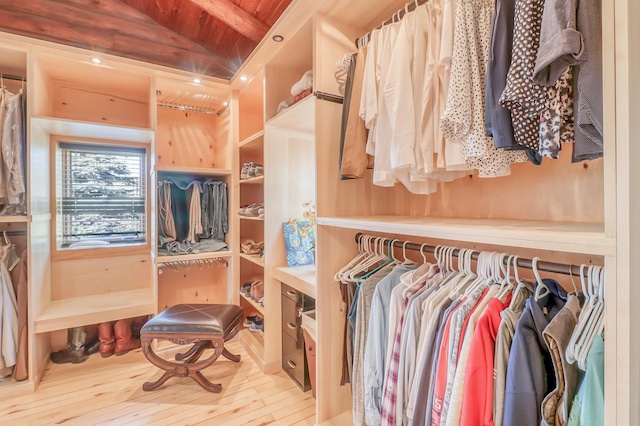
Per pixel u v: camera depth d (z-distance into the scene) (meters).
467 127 0.97
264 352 2.18
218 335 1.90
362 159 1.41
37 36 2.27
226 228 2.69
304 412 1.76
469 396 0.84
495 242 0.82
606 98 0.63
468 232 0.87
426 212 1.62
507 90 0.81
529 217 1.23
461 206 1.47
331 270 1.60
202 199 2.62
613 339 0.63
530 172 1.23
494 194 1.34
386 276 1.33
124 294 2.55
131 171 2.71
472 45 0.99
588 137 0.72
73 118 2.43
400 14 1.32
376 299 1.27
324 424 1.57
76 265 2.47
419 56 1.18
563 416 0.73
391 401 1.13
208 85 2.48
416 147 1.16
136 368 2.22
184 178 2.73
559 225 0.99
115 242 2.65
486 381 0.83
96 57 2.10
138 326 2.62
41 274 2.14
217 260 2.82
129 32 2.57
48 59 2.04
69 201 2.48
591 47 0.67
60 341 2.43
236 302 2.64
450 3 1.03
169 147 2.77
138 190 2.74
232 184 2.64
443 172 1.22
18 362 1.92
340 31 1.62
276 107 2.15
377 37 1.35
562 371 0.74
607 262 0.64
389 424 1.13
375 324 1.26
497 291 0.99
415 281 1.21
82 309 2.19
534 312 0.82
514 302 0.92
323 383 1.59
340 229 1.62
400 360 1.11
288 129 2.21
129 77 2.33
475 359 0.84
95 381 2.05
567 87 0.78
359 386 1.37
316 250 1.56
